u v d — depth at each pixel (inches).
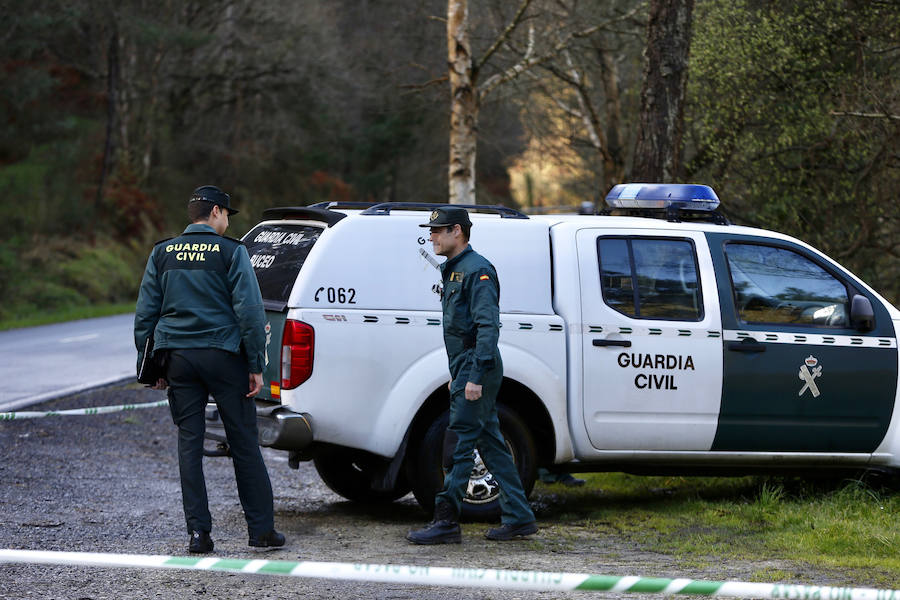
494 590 248.8
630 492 411.5
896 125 612.4
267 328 326.6
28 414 421.4
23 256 1768.0
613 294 346.6
